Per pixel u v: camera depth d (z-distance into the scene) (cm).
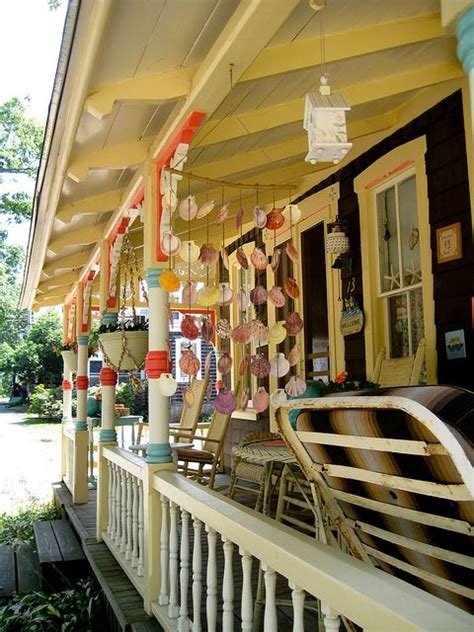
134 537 335
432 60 288
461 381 311
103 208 416
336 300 439
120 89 249
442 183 330
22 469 1144
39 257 530
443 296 327
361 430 133
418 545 142
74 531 536
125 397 1653
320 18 226
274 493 413
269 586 159
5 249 2527
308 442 155
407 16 244
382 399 122
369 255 398
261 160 365
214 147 335
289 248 306
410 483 130
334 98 200
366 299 398
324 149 196
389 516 144
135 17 203
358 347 410
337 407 134
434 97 337
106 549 414
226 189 450
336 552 143
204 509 211
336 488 157
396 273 385
